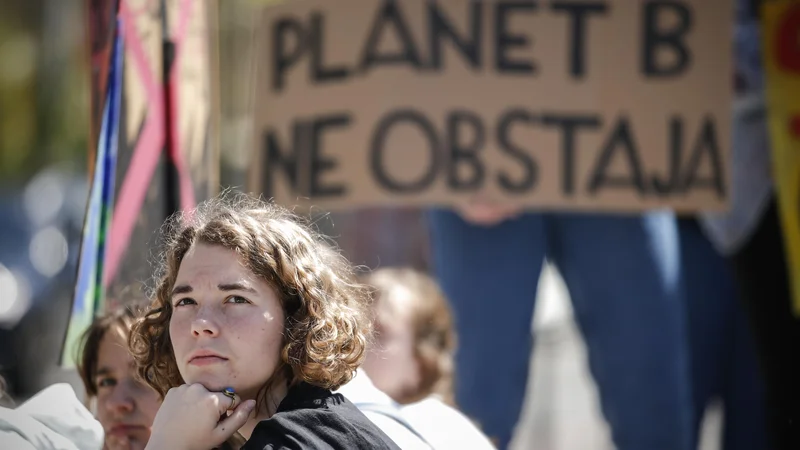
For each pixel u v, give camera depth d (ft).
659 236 30.07
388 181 27.71
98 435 19.47
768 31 29.43
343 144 27.84
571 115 28.12
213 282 16.52
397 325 27.27
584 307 30.83
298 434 15.78
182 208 23.06
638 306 29.81
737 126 30.45
